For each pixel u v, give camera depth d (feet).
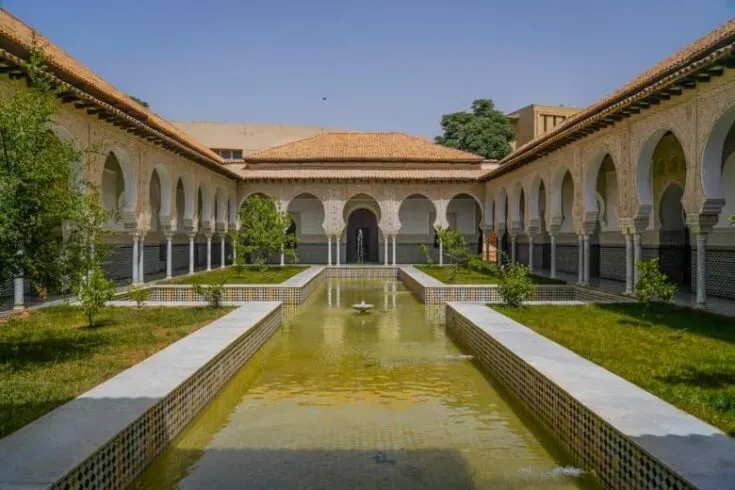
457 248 53.11
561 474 11.18
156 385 13.00
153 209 50.78
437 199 64.85
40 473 8.31
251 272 51.24
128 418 10.75
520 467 11.51
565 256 54.08
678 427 10.10
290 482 10.74
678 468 8.31
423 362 20.75
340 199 64.18
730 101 22.27
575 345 17.81
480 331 20.85
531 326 21.74
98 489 9.30
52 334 19.93
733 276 30.45
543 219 59.82
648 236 39.06
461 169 67.77
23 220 14.90
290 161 66.95
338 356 21.71
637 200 29.71
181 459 11.89
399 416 14.66
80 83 28.27
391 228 64.34
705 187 24.17
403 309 34.99
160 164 39.96
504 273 29.58
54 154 15.89
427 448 12.50
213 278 43.04
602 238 45.42
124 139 33.88
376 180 63.46
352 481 10.79
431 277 45.55
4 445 9.39
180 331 20.52
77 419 10.68
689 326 21.50
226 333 19.93
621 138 31.32
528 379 15.14
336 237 67.77
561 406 12.73
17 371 14.64
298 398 16.26
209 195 53.88
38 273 15.29
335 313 33.24
